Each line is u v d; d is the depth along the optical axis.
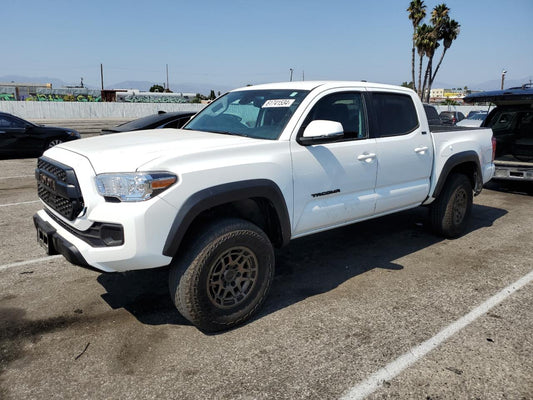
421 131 4.77
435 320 3.40
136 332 3.22
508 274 4.33
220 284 3.15
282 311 3.55
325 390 2.57
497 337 3.15
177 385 2.62
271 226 3.59
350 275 4.30
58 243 3.10
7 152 12.59
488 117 8.59
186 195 2.91
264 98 4.09
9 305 3.63
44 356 2.91
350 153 3.93
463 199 5.45
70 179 2.94
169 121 9.77
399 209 4.73
